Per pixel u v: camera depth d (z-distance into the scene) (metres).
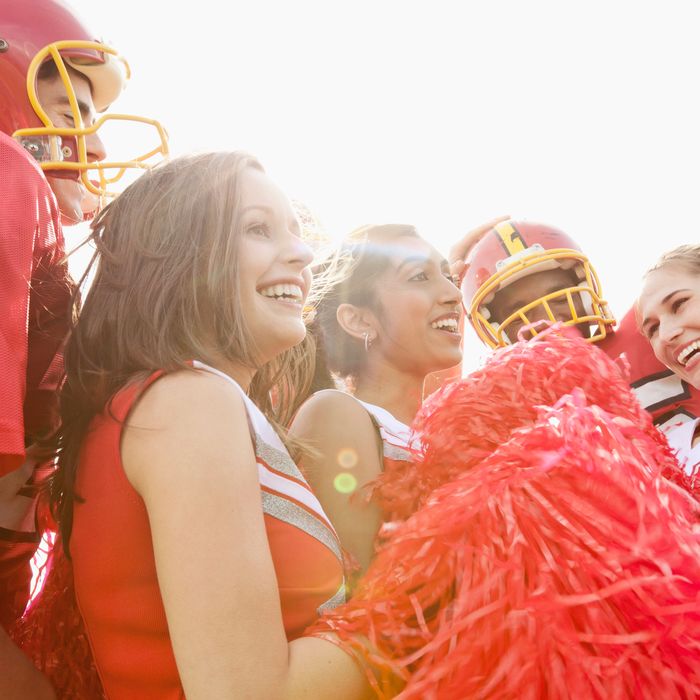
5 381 0.89
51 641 1.08
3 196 0.96
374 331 1.62
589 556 0.74
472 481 0.83
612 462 0.79
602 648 0.71
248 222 1.03
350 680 0.79
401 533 0.84
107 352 0.98
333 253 1.65
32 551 1.15
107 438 0.89
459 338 1.67
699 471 1.39
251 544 0.79
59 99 1.42
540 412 0.89
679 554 0.76
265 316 1.04
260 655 0.75
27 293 0.95
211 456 0.80
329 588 0.93
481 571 0.75
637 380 2.21
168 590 0.77
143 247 1.01
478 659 0.71
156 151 1.45
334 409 1.35
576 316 2.15
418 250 1.63
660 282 2.07
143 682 0.87
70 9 1.46
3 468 0.90
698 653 0.72
